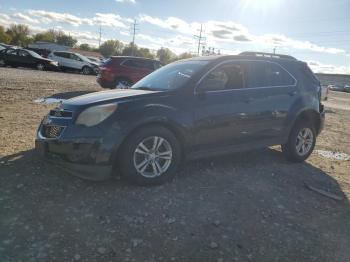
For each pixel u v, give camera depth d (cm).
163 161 495
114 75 1574
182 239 378
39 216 394
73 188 463
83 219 395
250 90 579
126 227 388
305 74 670
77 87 1695
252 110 574
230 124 550
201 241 378
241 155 666
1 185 455
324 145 856
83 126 448
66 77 2370
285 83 634
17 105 1017
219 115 536
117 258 339
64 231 371
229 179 543
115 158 455
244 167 603
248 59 595
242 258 359
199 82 527
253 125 580
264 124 594
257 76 597
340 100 3023
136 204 436
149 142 479
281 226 425
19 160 540
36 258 328
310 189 543
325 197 522
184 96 509
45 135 475
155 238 375
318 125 688
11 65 2895
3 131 706
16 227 371
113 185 479
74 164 445
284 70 639
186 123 501
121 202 437
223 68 559
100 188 468
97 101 466
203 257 354
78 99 493
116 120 452
